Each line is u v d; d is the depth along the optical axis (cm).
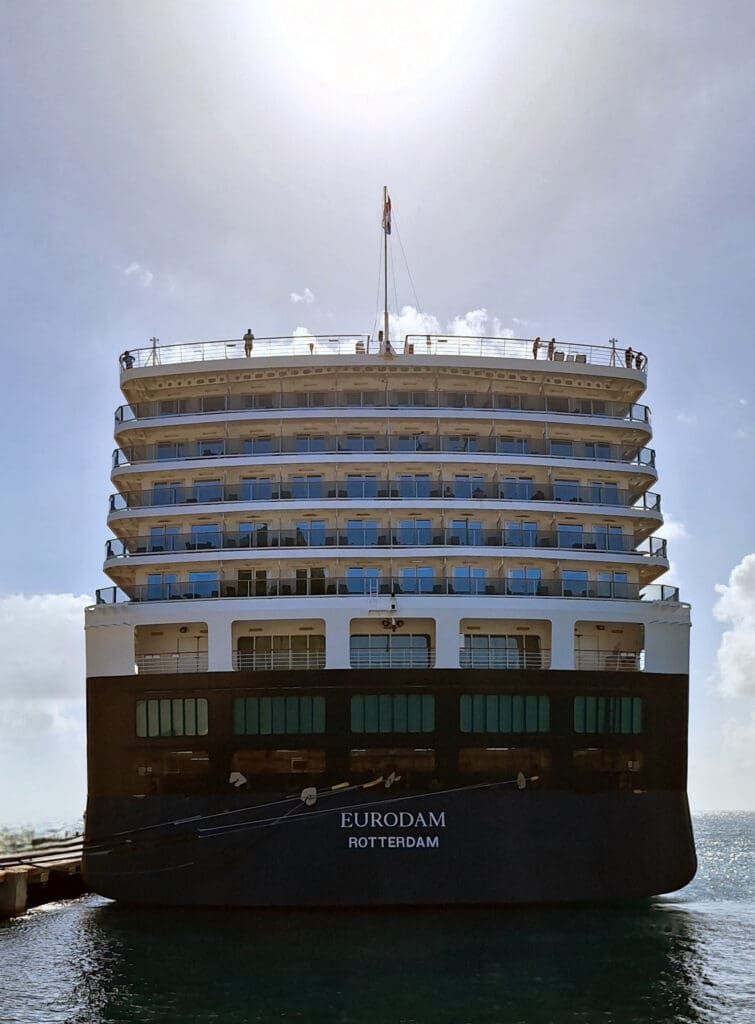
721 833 18138
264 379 6075
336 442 5984
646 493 6128
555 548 5797
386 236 6625
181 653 5825
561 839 5325
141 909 5378
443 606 5538
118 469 6006
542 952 4584
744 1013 3856
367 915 5147
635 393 6353
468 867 5212
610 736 5500
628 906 5462
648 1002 3959
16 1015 3878
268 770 5331
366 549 5672
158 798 5412
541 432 6181
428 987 4094
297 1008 3862
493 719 5372
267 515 5878
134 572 6000
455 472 6012
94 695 5612
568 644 5619
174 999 3994
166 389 6206
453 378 6094
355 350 6253
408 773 5300
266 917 5159
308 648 5816
